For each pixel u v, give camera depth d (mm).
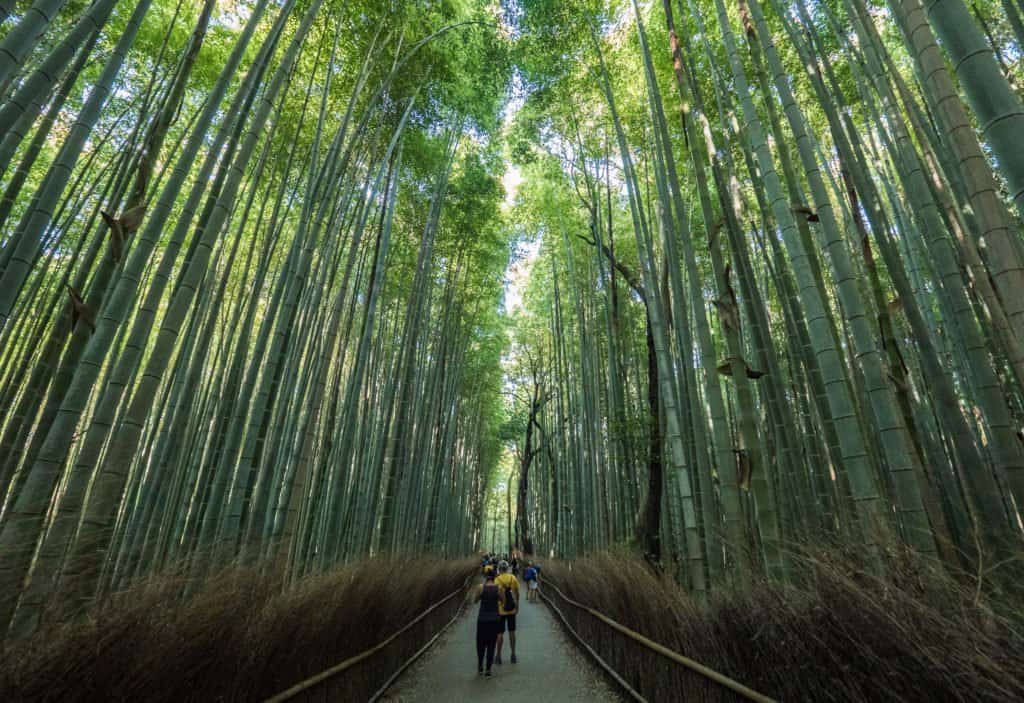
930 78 1581
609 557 5305
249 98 3729
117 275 4992
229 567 2518
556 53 7355
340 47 6105
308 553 6051
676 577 5121
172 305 2469
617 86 7500
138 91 6113
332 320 4570
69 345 2494
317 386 4277
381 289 8781
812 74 3752
